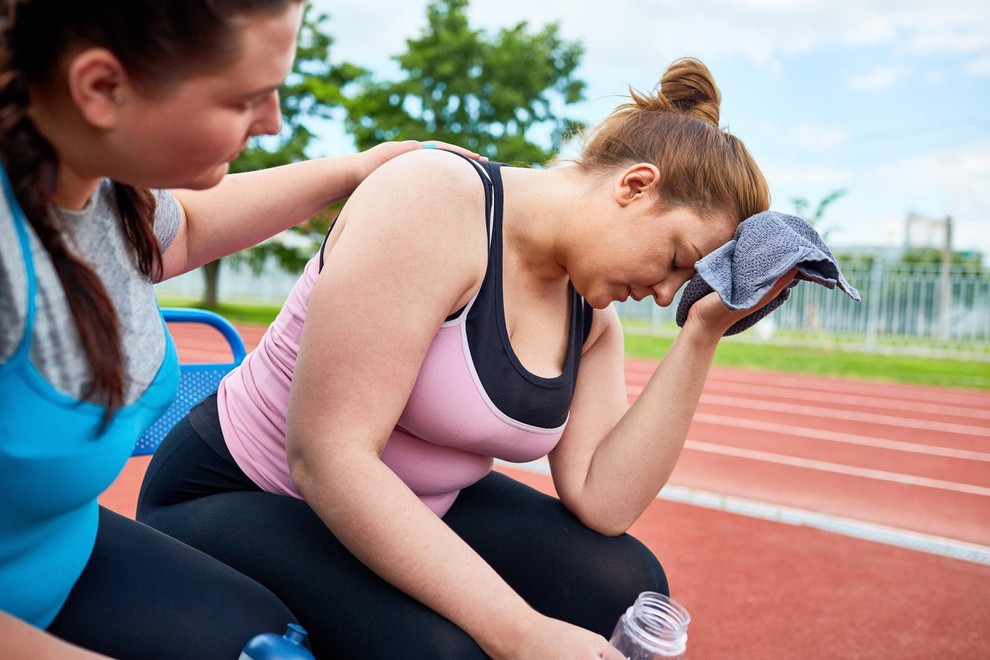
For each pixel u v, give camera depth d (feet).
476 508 4.28
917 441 19.56
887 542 10.36
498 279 3.44
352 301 2.99
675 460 4.09
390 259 3.03
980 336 46.96
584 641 3.01
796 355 44.86
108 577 2.94
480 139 64.44
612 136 3.70
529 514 4.21
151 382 2.74
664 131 3.58
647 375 31.89
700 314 3.93
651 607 3.41
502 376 3.46
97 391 2.34
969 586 8.82
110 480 2.65
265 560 3.42
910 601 8.25
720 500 11.88
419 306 3.08
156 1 1.92
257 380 3.76
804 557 9.49
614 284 3.67
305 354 3.03
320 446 2.98
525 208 3.70
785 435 19.40
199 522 3.65
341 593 3.23
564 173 3.82
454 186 3.27
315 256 3.68
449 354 3.35
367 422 3.02
